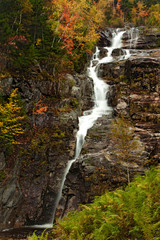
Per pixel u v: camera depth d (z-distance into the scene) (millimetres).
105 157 14133
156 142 15016
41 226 13766
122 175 13172
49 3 25422
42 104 18328
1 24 17609
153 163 13586
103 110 20891
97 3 53125
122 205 5465
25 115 16375
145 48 36688
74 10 25391
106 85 23656
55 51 20672
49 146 16469
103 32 40938
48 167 15930
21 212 13859
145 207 5039
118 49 32750
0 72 16781
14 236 11211
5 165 13844
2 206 12844
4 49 17969
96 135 16016
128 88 21359
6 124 13898
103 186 13281
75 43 27891
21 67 18281
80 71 27016
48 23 21547
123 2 63625
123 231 4887
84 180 13875
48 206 14969
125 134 11250
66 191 14469
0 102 15117
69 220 7527
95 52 34625
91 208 6488
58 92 19938
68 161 16375
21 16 19797
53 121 17688
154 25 47375
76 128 18078
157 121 17344
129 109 18656
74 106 20000
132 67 22328
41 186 15211
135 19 58625
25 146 15492
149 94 20109
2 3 18172
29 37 20359
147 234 4418
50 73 21047
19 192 14156
